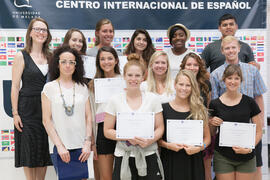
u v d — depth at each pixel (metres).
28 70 3.02
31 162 3.02
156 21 3.85
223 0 3.89
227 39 3.03
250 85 3.05
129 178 2.37
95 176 3.22
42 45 3.16
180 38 3.50
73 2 3.73
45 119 2.50
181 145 2.44
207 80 3.06
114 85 2.80
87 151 2.51
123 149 2.42
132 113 2.39
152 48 3.57
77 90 2.59
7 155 3.76
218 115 2.65
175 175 2.47
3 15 3.64
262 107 3.17
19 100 3.07
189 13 3.87
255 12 3.93
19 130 3.05
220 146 2.65
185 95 2.48
